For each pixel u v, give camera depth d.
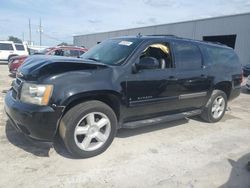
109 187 3.20
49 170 3.47
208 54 5.69
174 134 5.11
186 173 3.63
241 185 3.43
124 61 4.21
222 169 3.81
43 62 3.74
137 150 4.25
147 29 31.59
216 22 23.30
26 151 3.94
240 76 6.52
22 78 3.78
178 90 4.95
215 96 5.85
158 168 3.72
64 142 3.70
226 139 5.04
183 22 26.61
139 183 3.32
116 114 4.23
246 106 8.41
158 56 4.73
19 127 3.68
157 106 4.68
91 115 3.80
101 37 41.78
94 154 3.92
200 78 5.36
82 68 3.75
